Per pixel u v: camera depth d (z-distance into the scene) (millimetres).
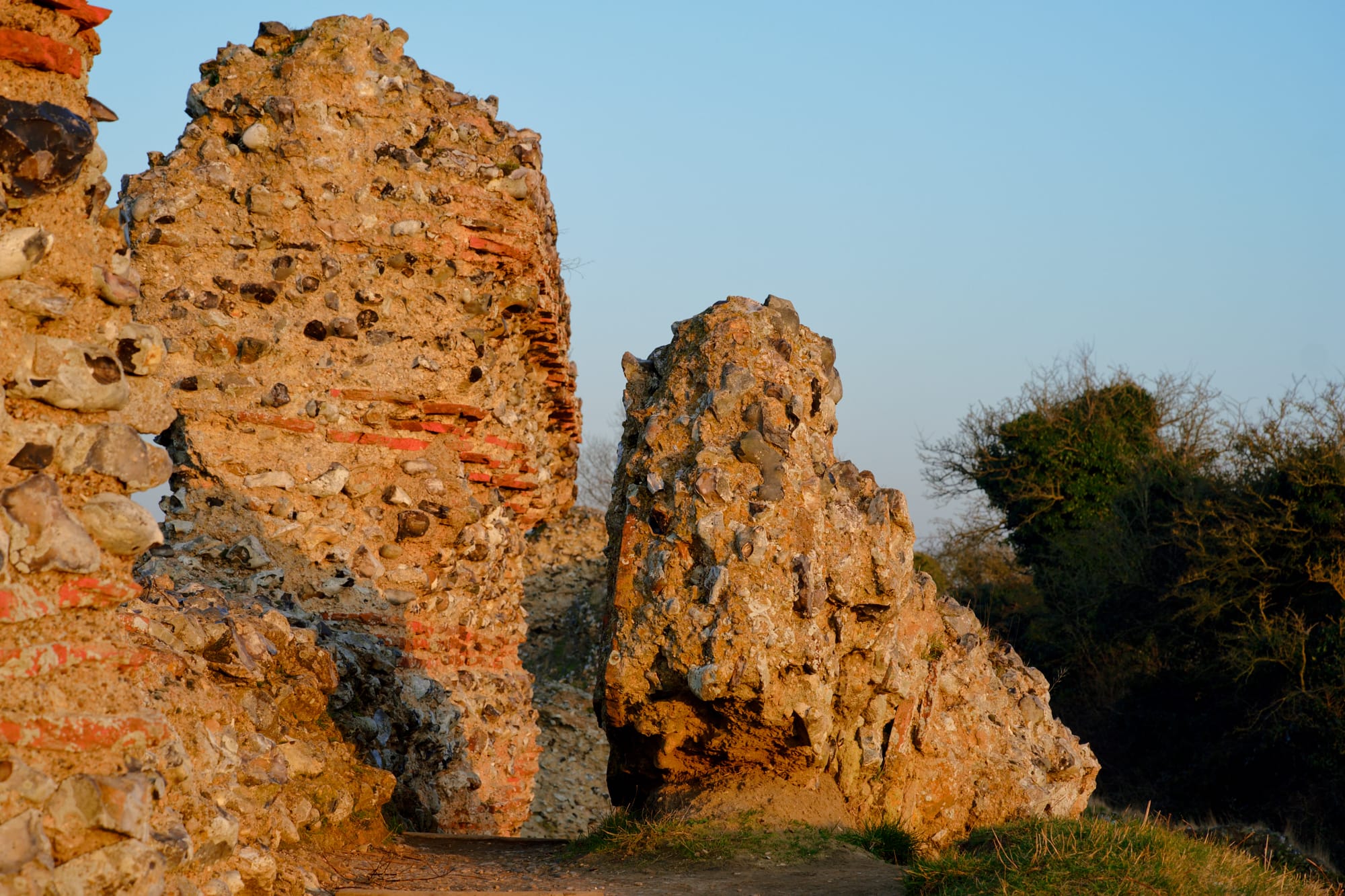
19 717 3691
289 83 9562
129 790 3838
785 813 6906
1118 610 25703
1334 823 19156
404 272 9742
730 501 6820
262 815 5391
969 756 7988
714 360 7223
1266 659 21078
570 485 14859
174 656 5387
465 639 10070
